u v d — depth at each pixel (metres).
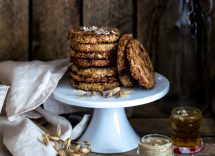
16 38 0.98
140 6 0.98
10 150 0.72
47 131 0.79
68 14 0.98
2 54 0.98
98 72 0.77
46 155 0.72
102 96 0.77
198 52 0.91
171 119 0.80
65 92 0.79
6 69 0.85
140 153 0.73
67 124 0.79
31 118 0.83
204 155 0.78
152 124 0.91
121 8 0.98
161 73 0.94
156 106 0.97
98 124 0.81
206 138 0.84
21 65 0.85
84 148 0.76
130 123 0.91
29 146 0.72
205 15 0.90
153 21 0.98
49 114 0.82
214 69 0.99
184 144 0.79
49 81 0.80
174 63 0.92
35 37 0.98
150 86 0.79
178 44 0.91
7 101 0.79
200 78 0.92
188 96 0.92
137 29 0.99
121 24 0.99
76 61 0.79
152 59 1.00
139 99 0.75
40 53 0.99
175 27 0.90
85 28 0.82
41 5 0.97
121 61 0.77
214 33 0.97
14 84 0.80
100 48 0.77
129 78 0.79
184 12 0.89
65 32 0.98
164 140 0.74
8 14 0.97
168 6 0.91
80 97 0.76
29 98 0.78
